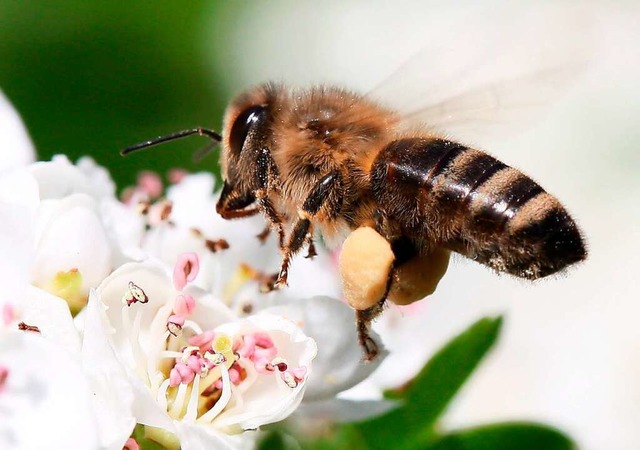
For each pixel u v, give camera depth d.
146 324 0.08
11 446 0.07
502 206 0.08
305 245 0.08
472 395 0.10
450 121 0.08
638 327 0.10
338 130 0.08
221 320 0.08
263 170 0.08
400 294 0.08
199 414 0.08
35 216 0.08
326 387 0.08
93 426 0.07
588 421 0.10
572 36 0.08
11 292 0.07
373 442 0.08
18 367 0.07
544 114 0.08
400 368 0.09
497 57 0.08
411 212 0.08
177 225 0.08
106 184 0.08
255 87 0.08
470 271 0.10
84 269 0.08
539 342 0.10
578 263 0.08
